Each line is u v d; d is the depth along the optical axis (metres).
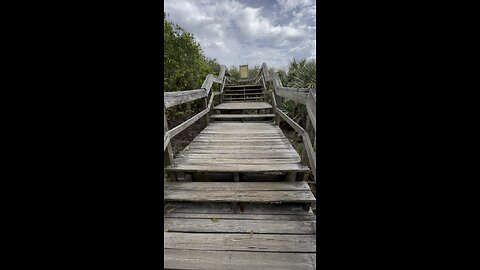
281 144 3.14
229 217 1.76
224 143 3.20
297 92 2.46
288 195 1.91
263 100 7.27
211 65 9.37
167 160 2.29
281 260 1.31
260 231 1.58
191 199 1.87
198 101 5.46
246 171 2.19
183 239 1.49
